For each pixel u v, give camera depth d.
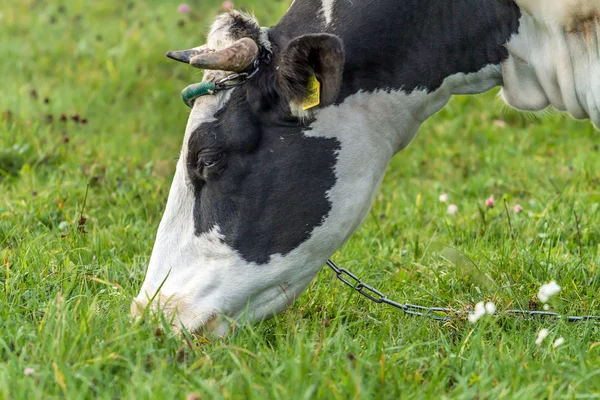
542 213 14.18
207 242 9.83
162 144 18.50
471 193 16.28
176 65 22.06
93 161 16.44
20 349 8.99
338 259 12.69
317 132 9.70
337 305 11.12
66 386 8.02
